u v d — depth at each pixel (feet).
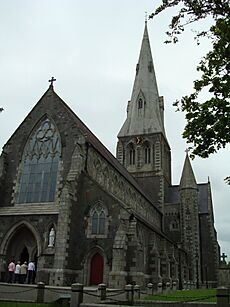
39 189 117.70
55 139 122.93
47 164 120.67
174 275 155.53
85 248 104.27
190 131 54.34
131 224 104.88
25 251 112.27
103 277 99.71
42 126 126.72
